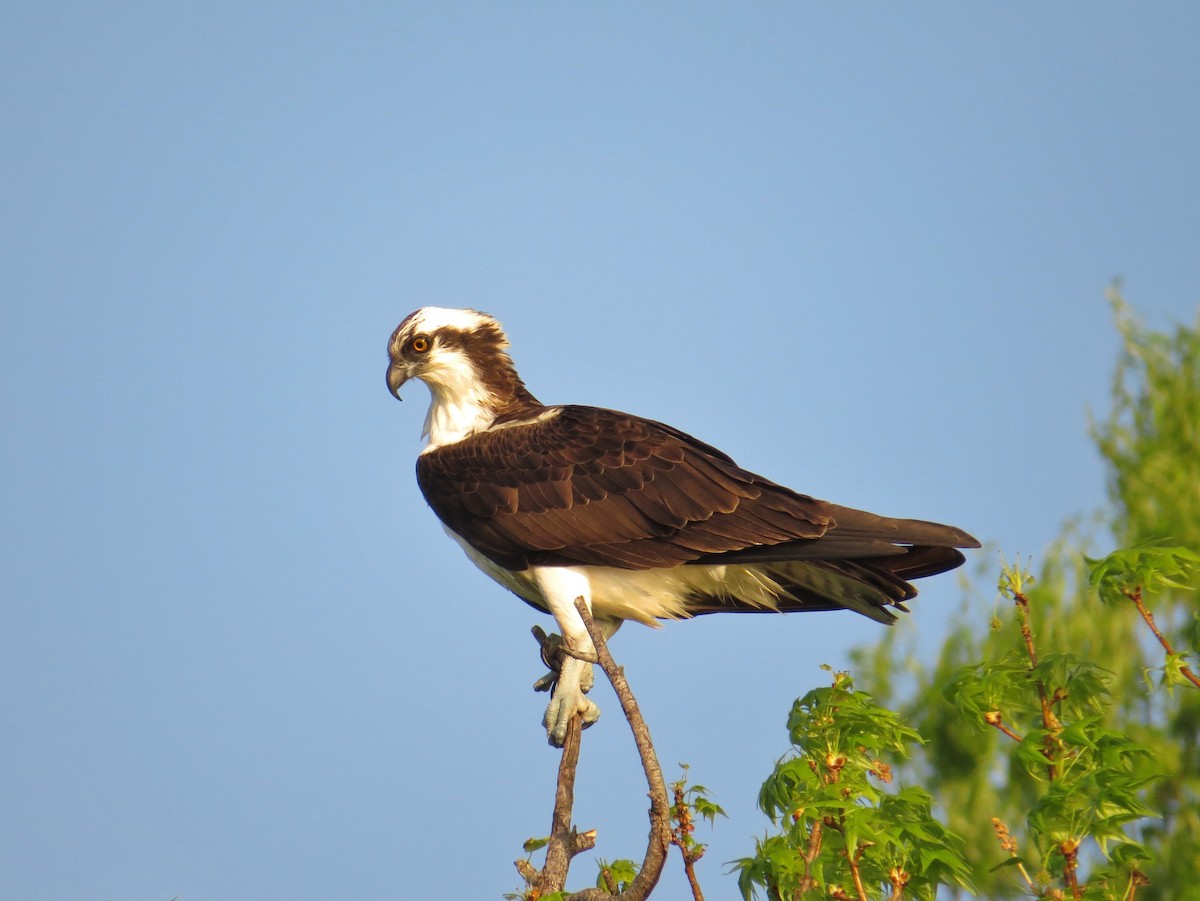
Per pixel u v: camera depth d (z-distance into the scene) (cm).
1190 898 1199
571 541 1174
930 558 1141
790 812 762
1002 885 1323
